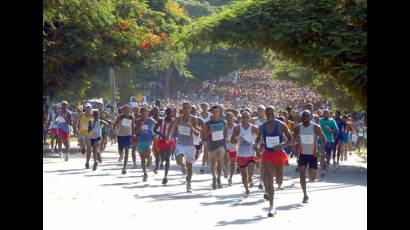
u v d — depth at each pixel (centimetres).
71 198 1781
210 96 9788
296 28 1482
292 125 2611
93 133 2589
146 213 1540
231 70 8925
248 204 1717
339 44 1447
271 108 1549
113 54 3794
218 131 2027
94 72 4169
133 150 2708
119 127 2461
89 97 6384
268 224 1398
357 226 1371
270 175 1543
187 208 1630
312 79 4644
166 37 4150
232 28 1575
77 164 2844
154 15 4309
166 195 1883
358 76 1380
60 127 2992
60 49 3566
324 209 1634
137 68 7838
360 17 1482
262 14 1541
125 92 7219
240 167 1855
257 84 10400
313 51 1485
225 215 1523
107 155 3525
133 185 2119
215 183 2048
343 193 1983
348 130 3491
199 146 2592
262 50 1645
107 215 1503
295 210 1616
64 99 5044
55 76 3928
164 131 2166
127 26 3872
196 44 1664
